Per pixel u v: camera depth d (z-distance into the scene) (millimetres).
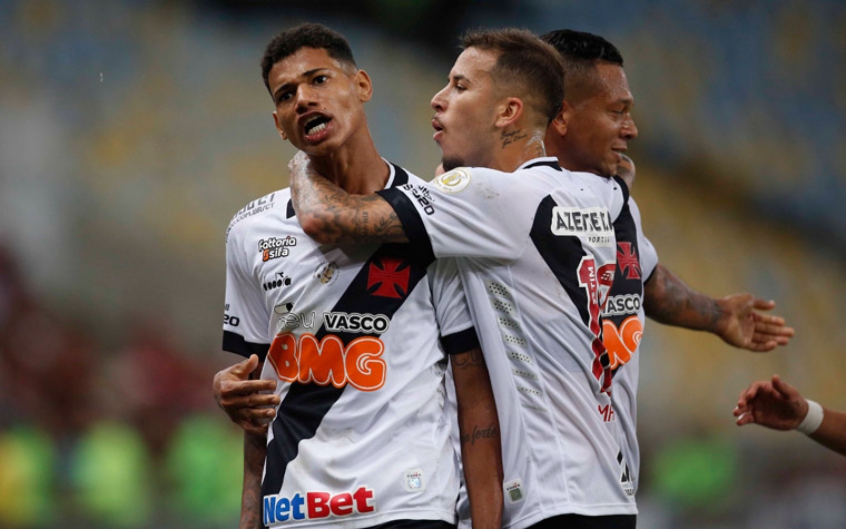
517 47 11266
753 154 53031
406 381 10328
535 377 10531
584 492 10461
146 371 35938
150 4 45250
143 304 38031
